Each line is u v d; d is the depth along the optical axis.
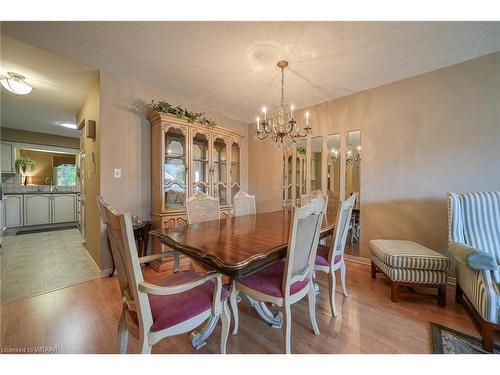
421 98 2.46
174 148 2.89
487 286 1.36
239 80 2.62
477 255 1.42
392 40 1.88
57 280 2.27
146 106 2.77
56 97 3.05
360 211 2.91
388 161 2.69
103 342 1.38
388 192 2.70
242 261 1.08
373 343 1.39
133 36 1.83
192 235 1.58
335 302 1.89
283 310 1.26
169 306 1.09
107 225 1.11
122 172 2.58
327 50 2.01
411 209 2.54
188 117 2.87
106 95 2.43
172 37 1.84
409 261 1.87
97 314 1.68
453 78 2.28
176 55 2.10
